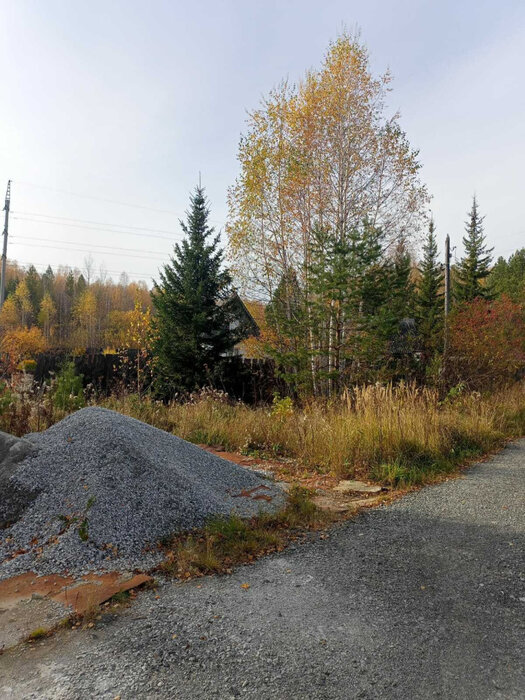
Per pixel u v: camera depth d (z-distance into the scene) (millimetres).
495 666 2406
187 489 4613
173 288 15297
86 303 59094
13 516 4035
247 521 4508
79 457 4562
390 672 2350
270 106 15570
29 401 7676
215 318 15211
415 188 14969
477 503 5289
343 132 14641
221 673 2330
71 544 3658
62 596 3080
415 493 5711
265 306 16203
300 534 4344
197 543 3916
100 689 2201
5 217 29750
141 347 14102
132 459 4609
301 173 14359
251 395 15234
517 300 22344
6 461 4484
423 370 13977
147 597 3123
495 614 2932
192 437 8359
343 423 7691
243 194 15695
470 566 3646
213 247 15461
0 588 3209
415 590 3250
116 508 4059
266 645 2572
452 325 14727
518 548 4000
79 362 14352
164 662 2410
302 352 12539
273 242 15641
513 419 11094
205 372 14422
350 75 14805
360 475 6465
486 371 14375
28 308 54781
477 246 32812
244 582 3363
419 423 7637
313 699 2154
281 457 7477
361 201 14930
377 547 4031
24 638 2633
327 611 2953
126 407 9531
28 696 2154
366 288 11852
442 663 2428
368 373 12031
